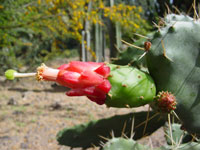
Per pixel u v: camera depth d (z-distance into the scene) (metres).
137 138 0.23
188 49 0.15
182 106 0.15
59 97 0.85
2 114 0.66
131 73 0.14
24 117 0.63
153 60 0.15
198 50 0.15
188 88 0.15
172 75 0.15
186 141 0.20
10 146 0.47
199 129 0.15
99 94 0.13
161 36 0.15
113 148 0.15
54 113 0.67
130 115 0.23
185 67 0.15
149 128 0.23
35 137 0.51
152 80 0.15
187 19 0.16
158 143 0.44
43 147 0.47
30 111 0.69
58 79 0.12
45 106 0.74
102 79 0.12
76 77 0.12
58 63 1.47
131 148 0.15
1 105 0.75
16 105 0.76
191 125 0.15
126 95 0.14
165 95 0.14
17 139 0.50
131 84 0.14
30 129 0.56
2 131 0.54
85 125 0.25
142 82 0.14
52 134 0.53
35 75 0.12
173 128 0.21
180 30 0.15
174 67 0.15
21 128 0.56
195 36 0.15
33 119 0.62
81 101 0.80
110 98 0.13
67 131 0.25
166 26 0.15
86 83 0.12
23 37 1.05
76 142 0.25
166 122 0.22
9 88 1.01
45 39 1.09
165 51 0.15
